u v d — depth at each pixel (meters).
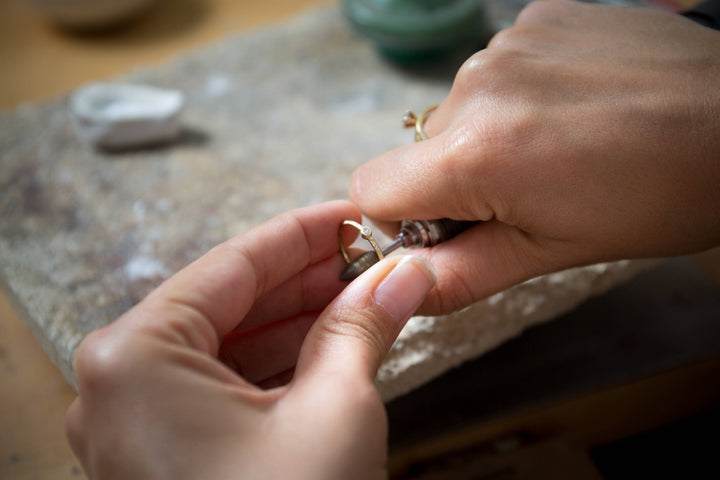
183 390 0.24
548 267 0.30
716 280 0.39
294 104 0.45
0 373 0.36
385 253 0.30
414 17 0.44
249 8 0.54
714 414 0.38
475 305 0.33
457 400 0.34
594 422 0.36
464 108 0.29
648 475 0.36
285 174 0.41
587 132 0.28
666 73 0.28
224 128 0.43
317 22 0.51
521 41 0.30
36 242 0.38
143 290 0.35
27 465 0.33
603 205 0.28
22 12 0.53
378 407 0.25
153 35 0.52
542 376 0.35
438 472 0.33
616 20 0.31
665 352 0.35
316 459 0.24
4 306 0.39
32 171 0.41
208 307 0.26
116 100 0.42
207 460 0.23
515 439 0.34
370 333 0.26
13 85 0.48
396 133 0.43
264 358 0.30
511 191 0.28
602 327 0.37
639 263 0.35
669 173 0.27
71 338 0.33
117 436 0.23
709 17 0.33
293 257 0.29
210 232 0.38
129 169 0.41
